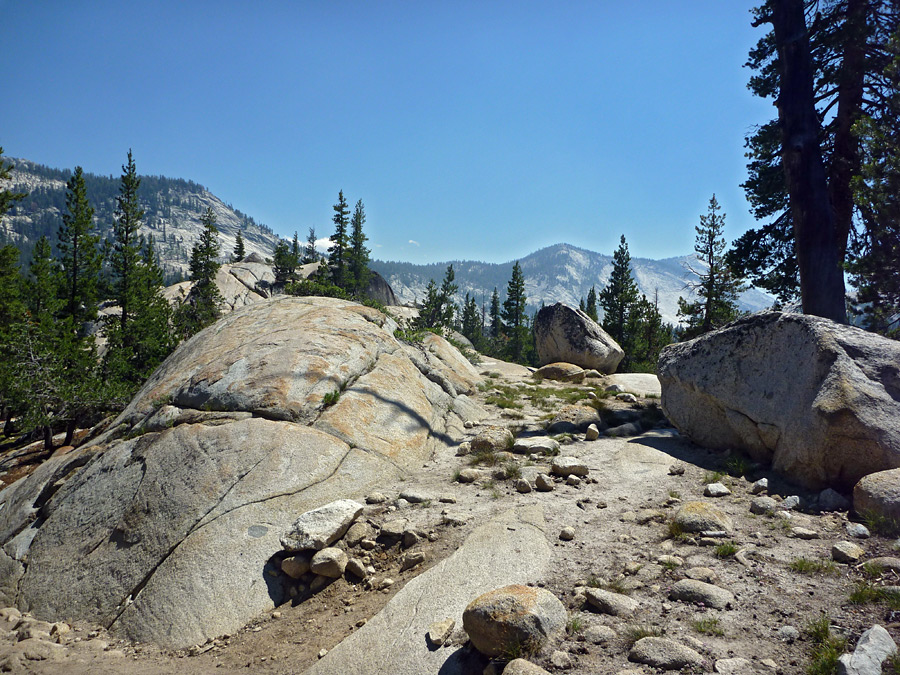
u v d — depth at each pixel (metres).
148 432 9.35
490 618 4.33
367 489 8.18
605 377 20.58
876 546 5.53
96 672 5.05
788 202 18.06
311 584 6.14
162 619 5.81
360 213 78.06
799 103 14.12
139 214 46.53
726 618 4.43
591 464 9.34
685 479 8.45
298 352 10.98
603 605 4.71
